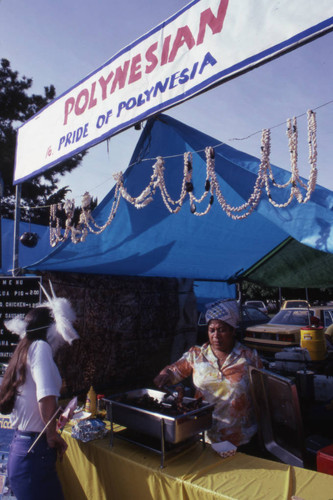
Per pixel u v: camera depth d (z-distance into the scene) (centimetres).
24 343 249
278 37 218
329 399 489
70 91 397
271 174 259
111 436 255
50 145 420
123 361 485
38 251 633
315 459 259
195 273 586
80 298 447
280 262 542
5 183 1677
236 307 281
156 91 297
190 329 589
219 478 206
